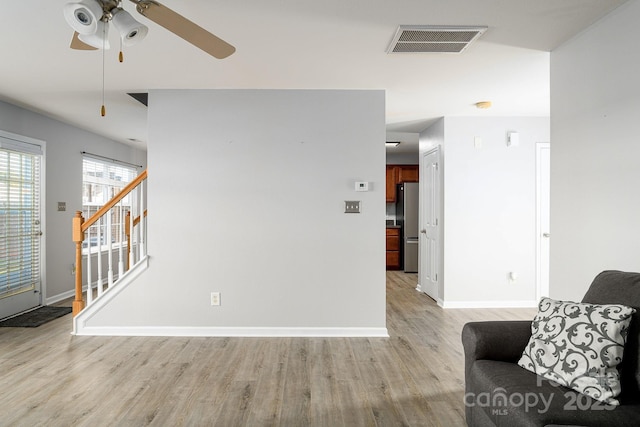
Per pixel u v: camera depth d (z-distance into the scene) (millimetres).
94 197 5816
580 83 2381
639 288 1631
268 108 3592
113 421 2119
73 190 5180
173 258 3574
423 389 2516
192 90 3576
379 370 2814
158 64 2949
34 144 4430
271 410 2246
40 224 4551
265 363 2936
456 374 2748
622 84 2045
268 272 3590
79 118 4723
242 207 3594
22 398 2369
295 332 3576
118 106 4141
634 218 1965
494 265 4691
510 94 3734
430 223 5281
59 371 2768
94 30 1555
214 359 3008
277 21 2277
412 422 2123
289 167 3596
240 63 2928
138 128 5309
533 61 2881
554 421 1348
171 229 3578
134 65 2971
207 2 2057
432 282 5195
